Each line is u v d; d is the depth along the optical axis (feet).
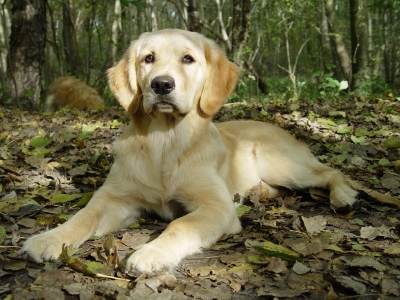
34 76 7.56
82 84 7.98
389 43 18.26
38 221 2.57
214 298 1.82
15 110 6.82
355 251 2.15
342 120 4.83
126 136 2.84
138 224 2.64
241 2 8.91
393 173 3.29
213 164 2.73
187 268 2.07
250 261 2.06
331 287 1.81
